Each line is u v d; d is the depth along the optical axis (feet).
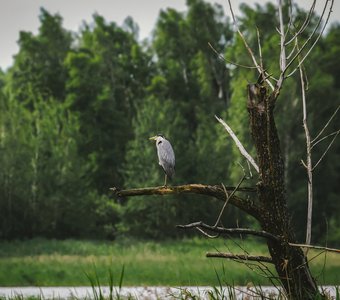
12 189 170.30
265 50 185.68
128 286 80.18
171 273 88.02
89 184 206.80
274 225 24.98
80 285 85.71
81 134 211.82
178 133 177.47
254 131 25.55
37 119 188.96
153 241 162.91
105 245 148.66
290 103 176.35
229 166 163.22
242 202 25.16
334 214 184.65
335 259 98.84
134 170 171.63
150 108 178.09
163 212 166.61
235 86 191.01
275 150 25.30
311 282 24.95
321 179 188.55
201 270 89.10
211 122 212.84
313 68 191.01
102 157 207.72
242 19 213.25
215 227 23.65
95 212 179.11
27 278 88.12
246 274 76.54
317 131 191.11
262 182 25.25
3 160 172.04
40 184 173.68
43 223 172.24
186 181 171.22
